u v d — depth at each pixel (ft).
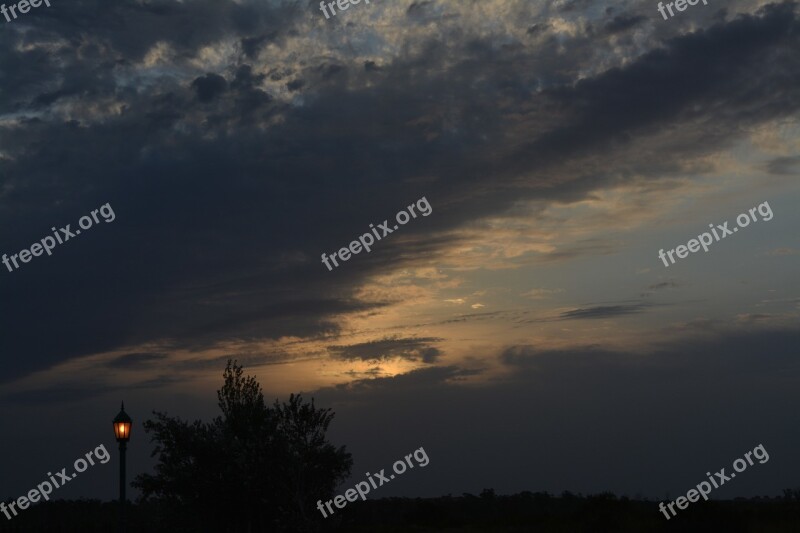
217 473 92.63
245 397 97.45
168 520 93.56
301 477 91.15
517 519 134.72
